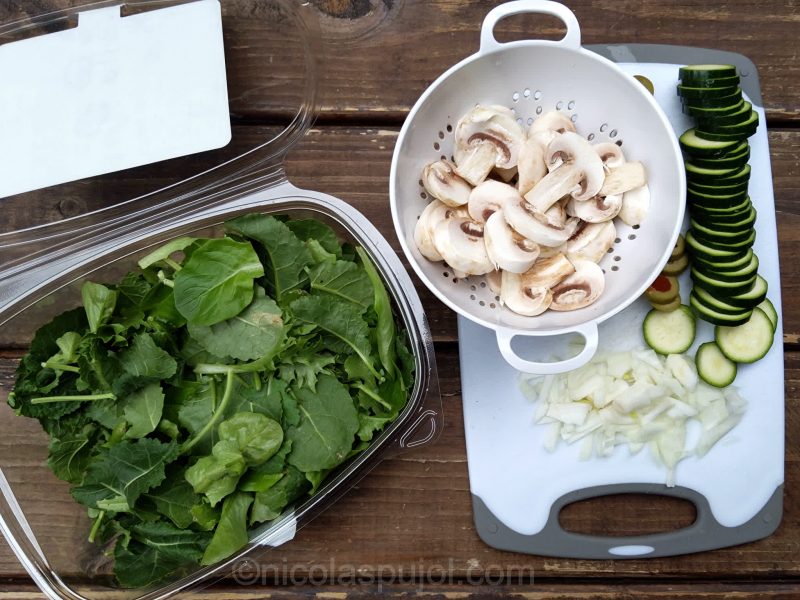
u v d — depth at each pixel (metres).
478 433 1.04
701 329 1.05
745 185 0.98
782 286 1.07
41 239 1.01
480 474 1.04
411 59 1.08
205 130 0.99
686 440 1.04
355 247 1.01
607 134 0.96
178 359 0.94
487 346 1.04
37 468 1.01
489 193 0.91
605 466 1.04
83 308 0.97
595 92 0.93
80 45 1.01
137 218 1.00
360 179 1.08
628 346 1.05
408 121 0.89
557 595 1.05
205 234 1.01
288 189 0.99
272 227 0.93
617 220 0.96
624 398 1.03
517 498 1.04
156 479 0.87
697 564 1.05
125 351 0.92
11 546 1.01
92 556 1.00
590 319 0.88
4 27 1.02
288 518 0.95
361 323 0.92
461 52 1.08
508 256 0.87
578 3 1.08
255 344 0.92
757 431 1.04
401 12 1.08
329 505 1.00
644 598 1.05
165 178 1.08
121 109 1.00
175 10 1.01
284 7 1.05
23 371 0.94
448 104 0.94
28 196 1.08
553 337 1.05
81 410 0.94
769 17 1.08
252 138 1.09
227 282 0.92
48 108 1.00
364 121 1.08
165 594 0.96
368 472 1.01
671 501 1.06
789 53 1.07
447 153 0.97
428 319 1.07
